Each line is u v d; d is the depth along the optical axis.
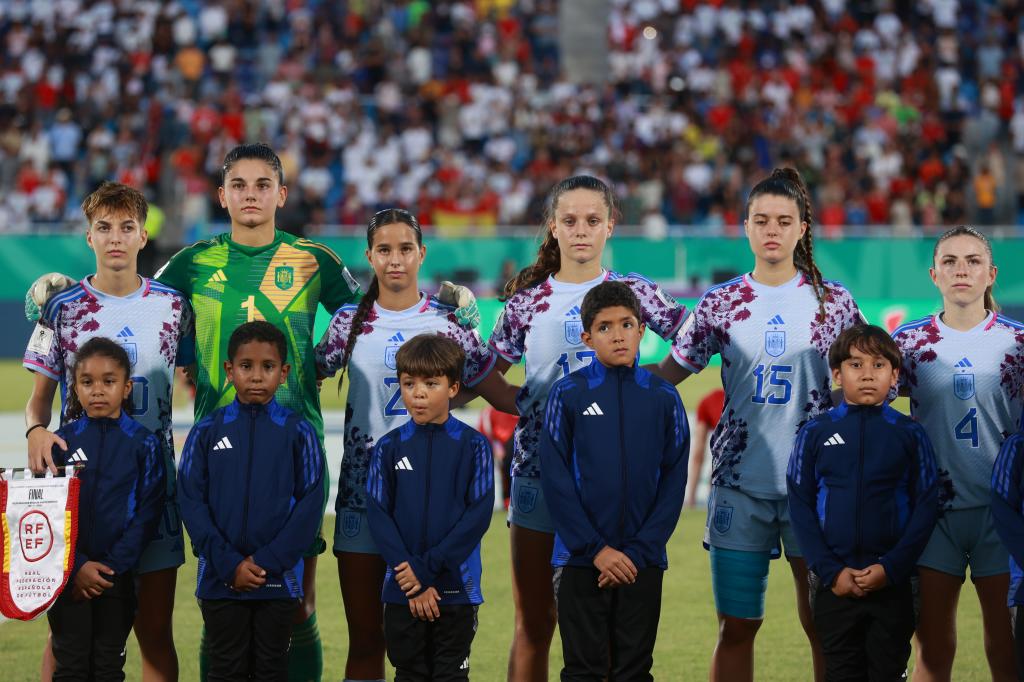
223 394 11.71
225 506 10.72
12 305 45.06
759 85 59.19
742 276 11.71
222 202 12.14
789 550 11.31
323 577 17.22
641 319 10.98
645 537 10.50
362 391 11.60
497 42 62.62
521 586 11.62
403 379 10.91
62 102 57.44
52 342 11.57
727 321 11.45
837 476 10.66
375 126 56.84
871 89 60.56
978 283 11.31
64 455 10.91
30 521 10.55
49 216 51.22
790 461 10.91
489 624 15.05
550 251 11.99
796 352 11.27
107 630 10.73
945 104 59.69
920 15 65.06
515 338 11.88
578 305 11.62
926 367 11.46
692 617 15.30
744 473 11.30
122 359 10.95
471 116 56.66
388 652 10.75
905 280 43.53
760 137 55.06
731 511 11.31
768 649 13.91
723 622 11.34
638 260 43.59
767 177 11.72
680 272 43.66
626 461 10.66
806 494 10.76
